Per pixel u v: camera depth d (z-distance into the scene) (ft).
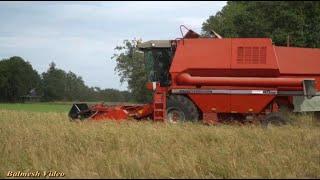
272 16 137.49
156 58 56.03
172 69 52.44
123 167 26.63
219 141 37.06
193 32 53.57
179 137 37.63
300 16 130.82
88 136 37.42
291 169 28.09
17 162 30.07
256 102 51.65
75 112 54.19
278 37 127.85
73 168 26.68
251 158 30.12
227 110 51.98
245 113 52.01
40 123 48.42
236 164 28.25
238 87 51.72
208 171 27.50
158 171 26.12
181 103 52.01
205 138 38.01
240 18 144.56
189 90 52.16
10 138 37.78
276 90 51.49
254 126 44.86
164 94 52.85
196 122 49.85
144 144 34.40
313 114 53.36
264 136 38.63
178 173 26.40
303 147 35.12
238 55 51.49
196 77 52.03
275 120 49.67
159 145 34.04
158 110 52.49
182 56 52.37
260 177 25.76
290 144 35.86
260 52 51.34
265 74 51.49
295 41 126.41
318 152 33.22
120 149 33.14
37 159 29.48
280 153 32.12
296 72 52.11
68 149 33.09
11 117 54.75
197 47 52.31
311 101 52.19
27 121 50.26
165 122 49.93
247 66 51.24
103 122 46.19
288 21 132.05
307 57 52.90
